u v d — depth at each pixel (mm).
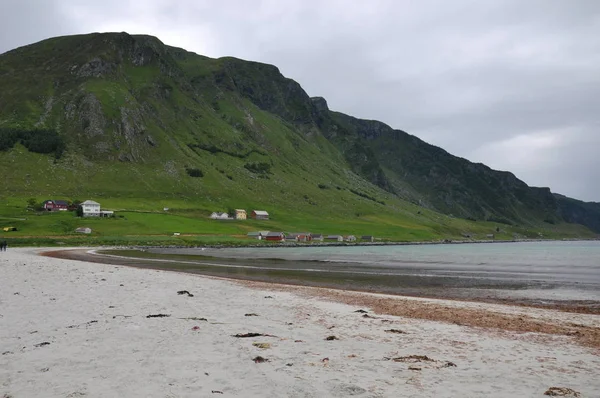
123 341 16344
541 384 12445
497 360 15258
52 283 35062
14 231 144625
